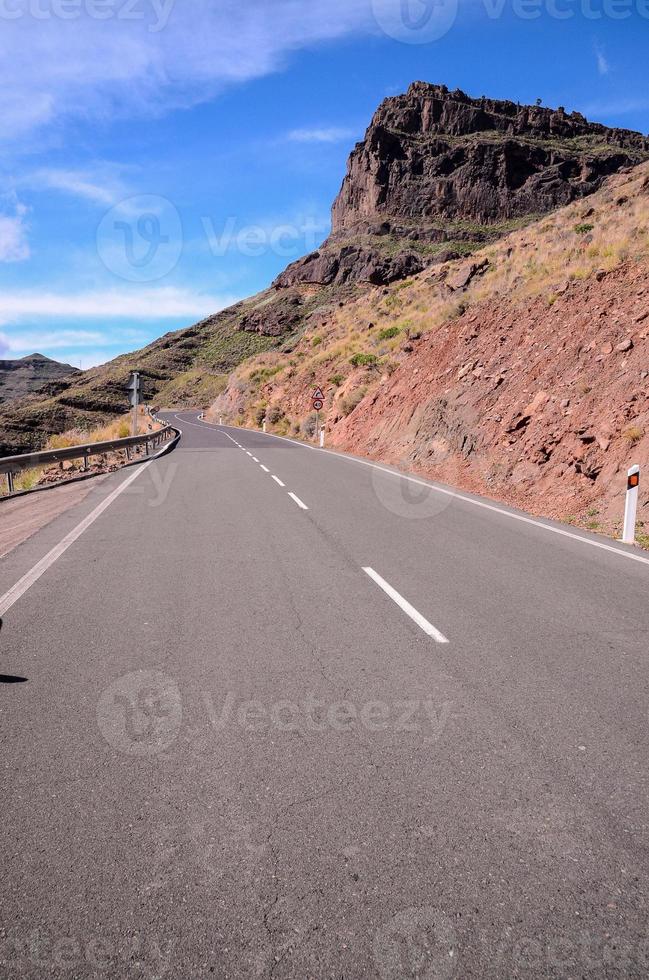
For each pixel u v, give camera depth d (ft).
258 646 15.92
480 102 547.49
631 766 10.47
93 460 69.97
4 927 7.21
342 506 37.65
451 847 8.46
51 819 9.13
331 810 9.29
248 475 53.62
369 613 18.44
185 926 7.18
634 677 14.01
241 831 8.82
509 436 47.19
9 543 28.71
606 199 115.85
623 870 8.04
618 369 41.98
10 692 13.35
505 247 129.90
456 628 17.17
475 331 69.97
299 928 7.14
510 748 11.03
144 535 29.76
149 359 515.50
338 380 115.44
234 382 220.43
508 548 26.76
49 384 577.84
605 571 23.06
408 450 61.93
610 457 36.40
